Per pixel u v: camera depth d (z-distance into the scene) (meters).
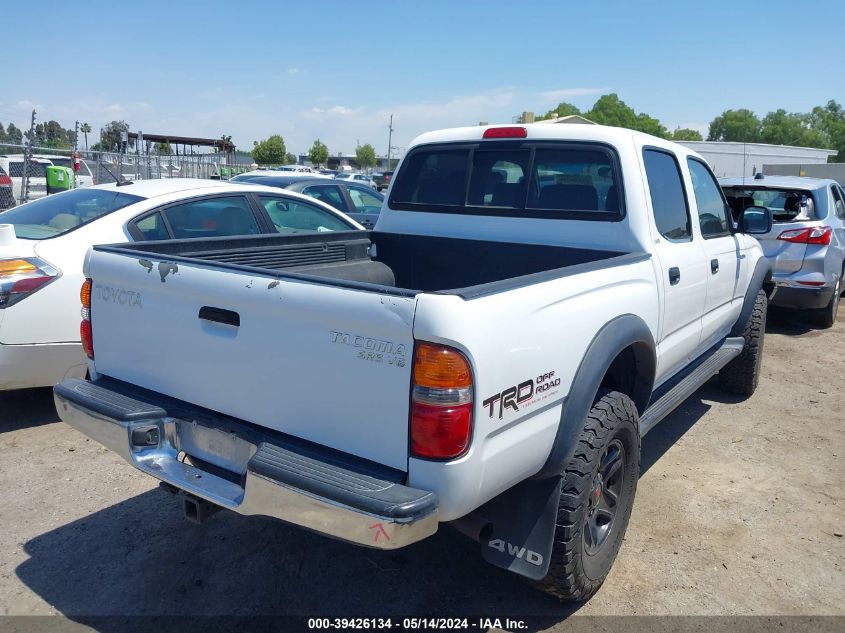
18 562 3.26
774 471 4.43
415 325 2.06
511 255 3.95
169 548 3.43
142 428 2.72
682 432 5.07
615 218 3.62
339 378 2.25
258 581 3.18
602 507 3.05
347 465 2.26
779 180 8.15
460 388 2.07
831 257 7.82
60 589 3.07
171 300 2.73
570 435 2.60
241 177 9.97
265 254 3.87
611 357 2.79
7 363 4.38
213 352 2.61
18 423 4.89
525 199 3.95
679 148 4.25
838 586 3.21
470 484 2.15
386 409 2.16
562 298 2.56
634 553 3.45
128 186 5.52
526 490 2.65
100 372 3.13
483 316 2.14
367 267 4.33
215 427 2.64
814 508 3.94
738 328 5.30
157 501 3.88
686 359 4.33
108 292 3.01
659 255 3.56
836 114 102.81
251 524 3.68
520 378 2.32
